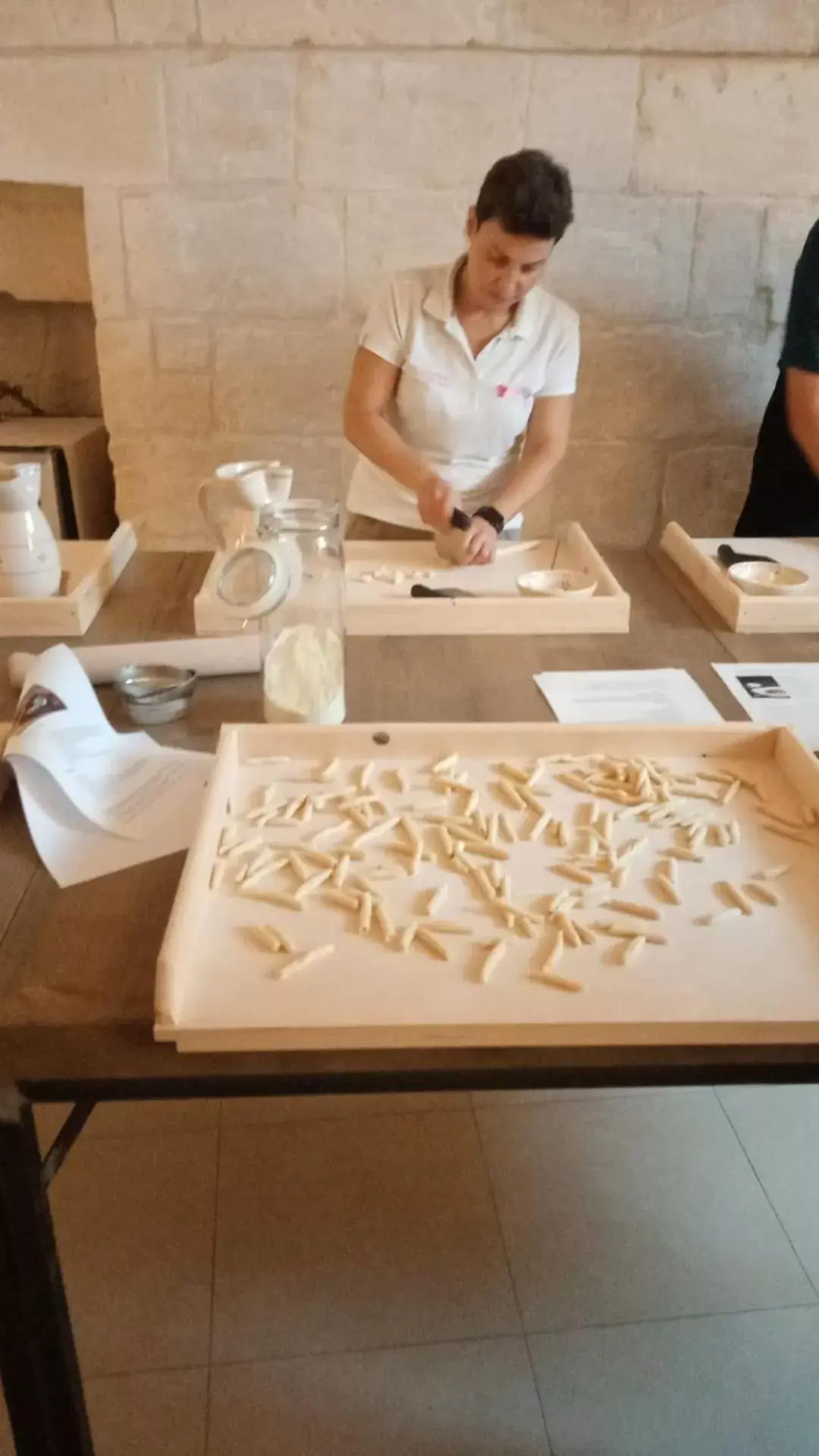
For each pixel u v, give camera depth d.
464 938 0.90
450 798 1.10
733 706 1.34
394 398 2.10
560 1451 1.31
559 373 2.09
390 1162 1.70
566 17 2.32
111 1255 1.53
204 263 2.51
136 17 2.27
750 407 2.73
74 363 3.01
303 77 2.34
